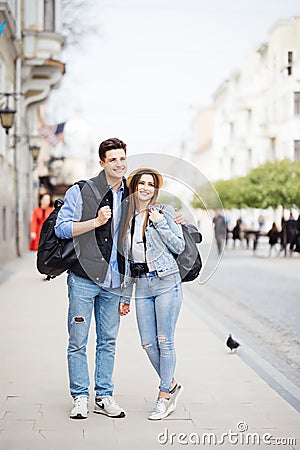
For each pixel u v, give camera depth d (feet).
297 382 28.17
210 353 32.96
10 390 25.82
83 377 22.82
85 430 21.27
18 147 94.22
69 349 22.93
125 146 22.29
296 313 49.98
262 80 218.18
